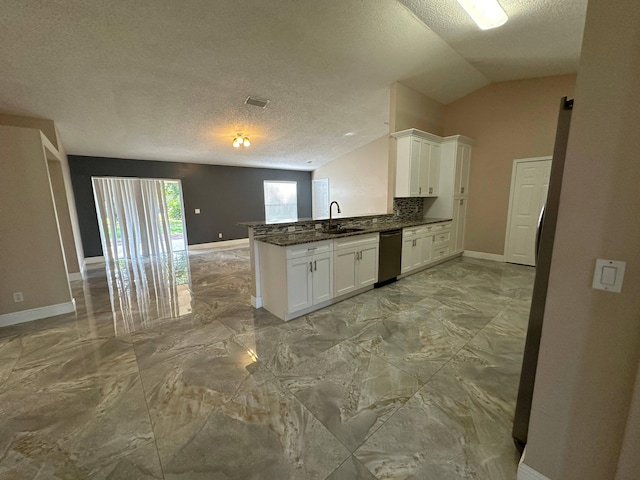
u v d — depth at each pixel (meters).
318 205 9.29
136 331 2.77
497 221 5.30
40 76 3.12
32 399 1.83
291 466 1.35
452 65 4.07
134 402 1.79
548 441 1.15
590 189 0.95
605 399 1.00
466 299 3.43
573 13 2.73
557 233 1.03
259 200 8.52
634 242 0.89
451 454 1.40
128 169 6.46
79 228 5.91
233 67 3.48
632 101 0.85
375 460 1.37
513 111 4.90
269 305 3.17
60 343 2.56
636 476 0.91
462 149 5.18
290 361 2.21
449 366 2.12
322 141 6.79
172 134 5.26
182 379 2.01
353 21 2.89
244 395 1.83
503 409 1.69
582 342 1.03
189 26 2.72
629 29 0.84
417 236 4.44
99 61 3.04
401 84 4.52
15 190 2.93
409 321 2.86
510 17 2.84
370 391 1.85
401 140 4.57
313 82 4.08
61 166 4.54
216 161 7.39
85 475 1.32
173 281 4.52
